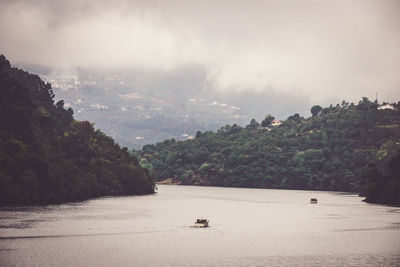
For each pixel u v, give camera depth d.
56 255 123.38
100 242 141.38
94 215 198.25
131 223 181.62
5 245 131.25
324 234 168.00
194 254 130.62
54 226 163.00
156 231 166.00
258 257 128.75
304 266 120.00
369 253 135.38
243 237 159.12
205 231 170.38
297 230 177.38
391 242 152.25
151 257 125.81
